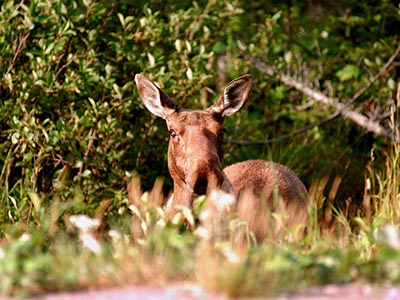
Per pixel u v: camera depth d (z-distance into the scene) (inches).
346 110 657.0
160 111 466.6
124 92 546.9
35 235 345.7
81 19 550.6
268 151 626.2
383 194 505.0
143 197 397.1
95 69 556.4
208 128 440.1
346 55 683.4
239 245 352.5
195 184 409.1
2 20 527.2
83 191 531.5
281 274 296.5
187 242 336.2
